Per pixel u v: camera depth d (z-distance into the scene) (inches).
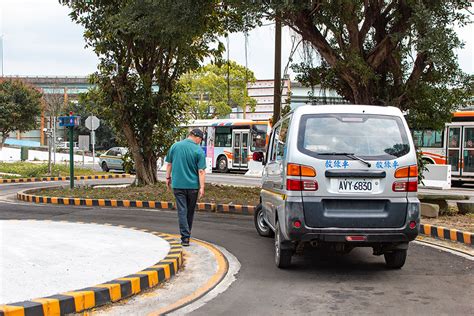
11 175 1084.5
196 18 559.8
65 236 363.6
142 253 306.8
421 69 546.0
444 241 392.2
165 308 224.5
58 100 2208.4
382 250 292.4
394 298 239.8
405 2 514.3
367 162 270.1
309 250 357.4
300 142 277.0
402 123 285.1
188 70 756.0
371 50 560.7
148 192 666.8
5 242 336.2
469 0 501.4
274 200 315.0
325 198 269.7
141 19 573.3
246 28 569.9
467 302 232.8
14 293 218.2
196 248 357.7
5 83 2068.2
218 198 628.4
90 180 1076.5
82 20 698.8
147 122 724.0
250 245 376.8
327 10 533.0
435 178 915.4
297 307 225.8
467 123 940.6
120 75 711.1
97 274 253.9
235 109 1900.8
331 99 599.5
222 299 238.8
